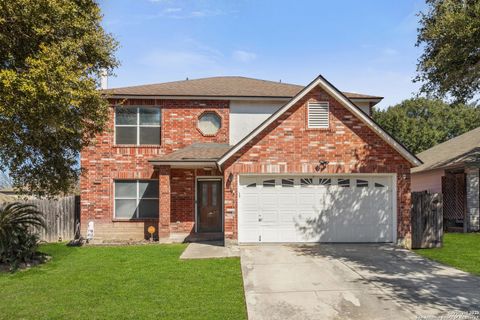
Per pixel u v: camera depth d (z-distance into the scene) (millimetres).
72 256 11961
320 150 13023
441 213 13164
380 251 11922
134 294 7727
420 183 23016
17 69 9414
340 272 9414
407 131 41938
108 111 12984
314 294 7703
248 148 13031
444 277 8930
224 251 12078
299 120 13055
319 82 12867
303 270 9625
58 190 12727
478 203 16938
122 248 13344
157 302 7191
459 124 43688
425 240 12953
